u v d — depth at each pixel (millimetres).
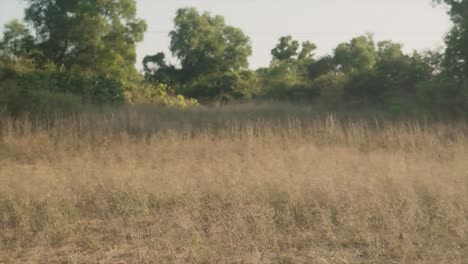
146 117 18406
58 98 18016
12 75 21594
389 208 6902
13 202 7348
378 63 26312
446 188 7883
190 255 5469
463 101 19422
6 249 5820
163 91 27594
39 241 6082
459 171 9008
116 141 12664
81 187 8289
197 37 42594
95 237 6234
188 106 25453
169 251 5555
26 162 11000
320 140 13305
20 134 12992
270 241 5926
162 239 5988
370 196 7535
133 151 11484
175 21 43219
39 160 10922
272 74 42125
